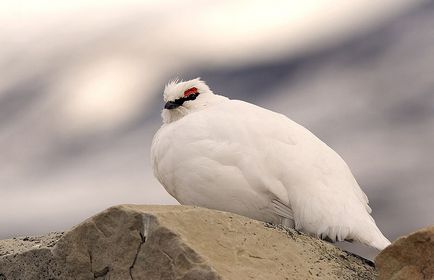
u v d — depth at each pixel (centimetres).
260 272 549
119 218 562
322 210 676
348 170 727
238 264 550
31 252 596
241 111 739
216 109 752
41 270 591
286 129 725
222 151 705
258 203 703
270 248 578
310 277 566
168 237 540
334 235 667
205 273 523
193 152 714
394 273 547
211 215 579
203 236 559
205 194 712
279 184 698
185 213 568
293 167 698
